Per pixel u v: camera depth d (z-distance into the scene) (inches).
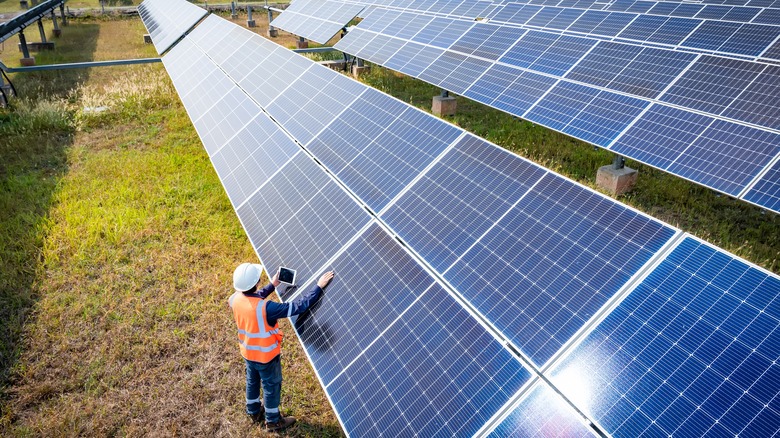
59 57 934.4
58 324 304.2
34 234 382.6
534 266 187.5
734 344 144.9
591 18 556.7
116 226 389.7
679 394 141.9
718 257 162.2
